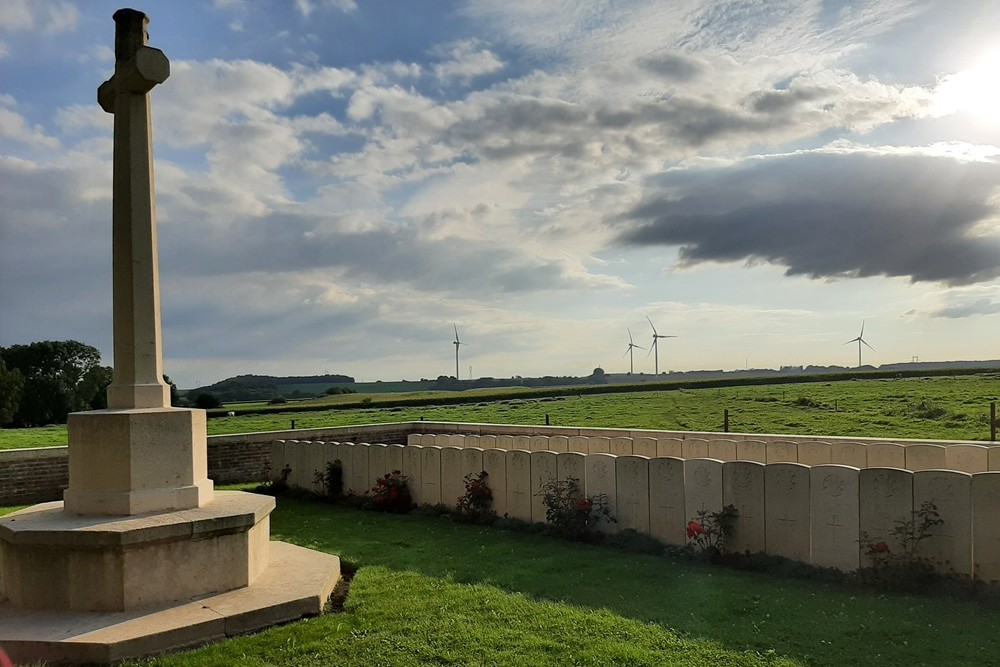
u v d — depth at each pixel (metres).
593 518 8.90
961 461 8.87
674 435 12.77
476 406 37.81
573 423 25.83
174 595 5.87
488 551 8.16
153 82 6.60
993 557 6.18
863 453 9.84
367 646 5.08
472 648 4.98
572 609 5.78
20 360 46.06
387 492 11.42
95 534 5.57
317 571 6.77
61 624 5.36
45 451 13.47
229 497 7.09
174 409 6.53
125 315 6.59
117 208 6.70
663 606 5.89
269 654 4.96
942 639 5.03
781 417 24.12
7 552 5.89
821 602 5.98
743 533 7.59
